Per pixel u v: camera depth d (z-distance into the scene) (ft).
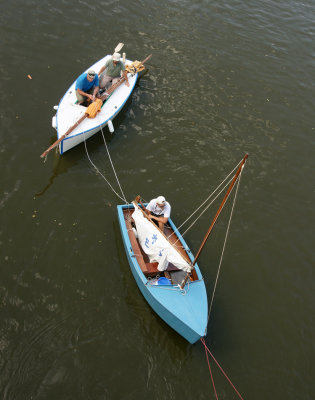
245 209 35.94
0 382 23.44
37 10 50.24
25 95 40.75
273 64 51.93
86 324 26.55
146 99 44.16
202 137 41.42
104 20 51.78
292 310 29.63
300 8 63.87
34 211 32.17
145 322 27.25
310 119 45.80
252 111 45.34
